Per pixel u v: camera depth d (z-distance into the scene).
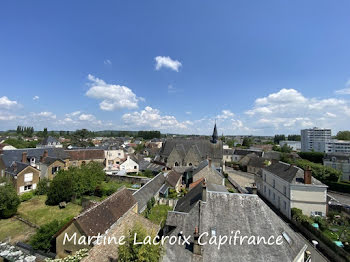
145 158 70.81
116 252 13.95
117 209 19.28
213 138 60.12
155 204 31.98
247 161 71.38
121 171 52.38
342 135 110.88
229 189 41.97
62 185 31.91
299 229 26.33
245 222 15.58
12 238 22.05
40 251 17.05
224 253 13.80
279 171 35.00
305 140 125.38
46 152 45.44
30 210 29.59
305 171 28.69
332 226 25.50
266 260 13.42
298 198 28.48
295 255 13.97
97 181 37.09
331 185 44.97
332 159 57.03
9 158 42.31
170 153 54.50
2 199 26.45
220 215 16.11
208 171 37.97
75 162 54.62
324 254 21.02
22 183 36.06
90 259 12.44
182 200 24.81
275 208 33.91
